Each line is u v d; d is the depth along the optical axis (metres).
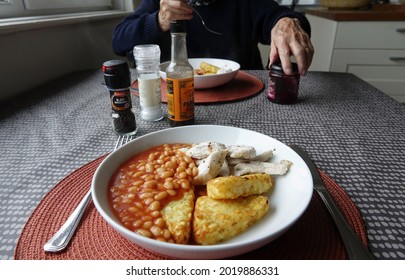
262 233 0.41
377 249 0.40
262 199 0.44
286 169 0.52
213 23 1.61
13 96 1.07
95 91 1.10
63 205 0.49
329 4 2.28
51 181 0.56
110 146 0.69
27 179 0.56
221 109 0.91
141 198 0.47
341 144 0.69
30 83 1.18
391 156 0.63
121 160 0.56
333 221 0.44
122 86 0.71
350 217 0.45
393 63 2.11
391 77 2.15
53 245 0.40
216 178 0.47
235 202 0.44
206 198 0.45
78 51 1.55
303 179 0.48
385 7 2.18
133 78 1.21
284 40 0.98
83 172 0.58
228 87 1.09
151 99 0.82
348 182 0.55
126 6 2.16
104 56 1.85
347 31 2.04
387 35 2.03
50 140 0.72
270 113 0.88
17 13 1.30
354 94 1.04
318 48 2.35
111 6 2.14
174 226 0.40
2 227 0.44
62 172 0.58
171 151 0.59
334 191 0.51
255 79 1.18
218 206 0.43
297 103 0.96
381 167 0.59
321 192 0.50
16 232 0.43
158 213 0.43
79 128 0.79
